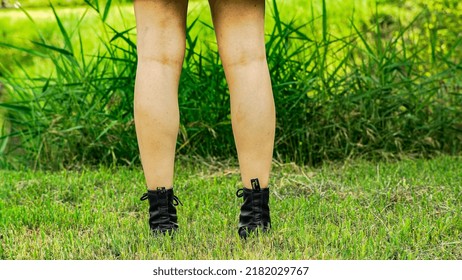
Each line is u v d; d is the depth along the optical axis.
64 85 6.65
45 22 11.51
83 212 4.80
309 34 9.71
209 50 6.88
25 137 6.93
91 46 10.55
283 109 6.44
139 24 3.95
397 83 6.63
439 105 6.78
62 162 6.58
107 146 6.51
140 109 3.95
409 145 6.66
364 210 4.71
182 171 6.11
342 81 6.61
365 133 6.57
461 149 6.76
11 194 5.42
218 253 3.87
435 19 7.36
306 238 4.01
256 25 3.92
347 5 10.19
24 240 4.32
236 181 5.64
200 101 6.54
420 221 4.41
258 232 4.02
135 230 4.33
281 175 5.80
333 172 6.00
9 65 10.30
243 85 3.93
